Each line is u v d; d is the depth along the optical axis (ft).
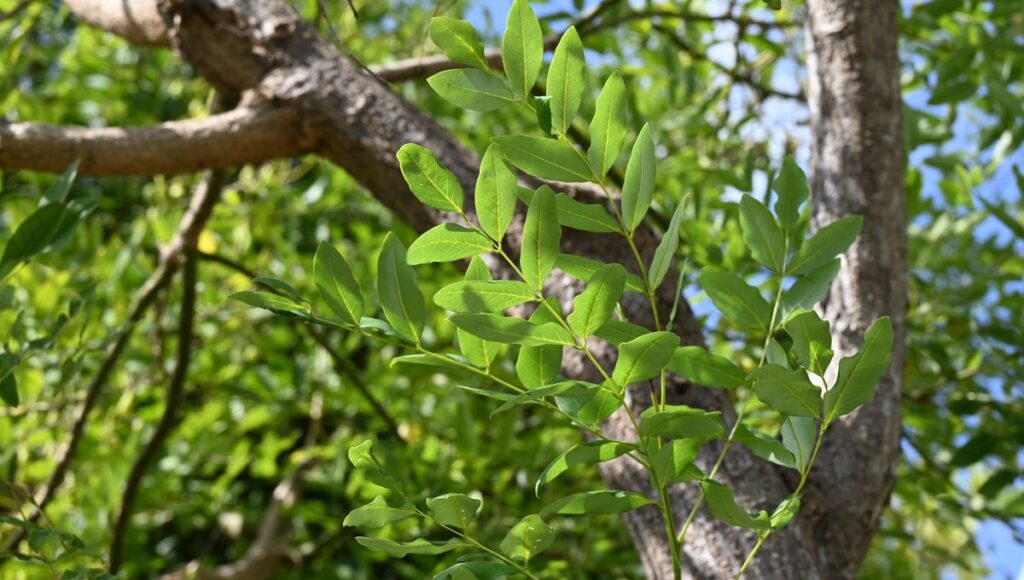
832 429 4.75
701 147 8.79
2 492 4.75
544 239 3.19
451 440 10.16
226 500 12.47
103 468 9.27
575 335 3.27
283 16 5.38
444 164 4.94
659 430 3.30
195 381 10.57
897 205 5.05
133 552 12.37
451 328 9.85
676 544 3.40
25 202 10.84
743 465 4.56
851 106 5.16
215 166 5.33
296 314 3.32
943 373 7.49
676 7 8.39
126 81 12.76
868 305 4.85
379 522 3.42
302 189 13.67
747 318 3.56
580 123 7.97
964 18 7.57
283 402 10.89
